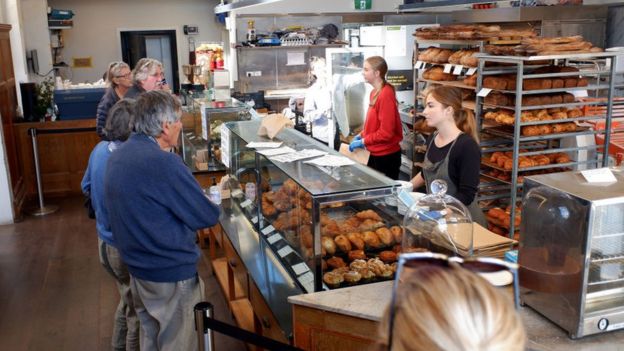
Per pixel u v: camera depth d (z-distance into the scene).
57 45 10.29
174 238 2.46
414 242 2.12
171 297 2.54
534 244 1.72
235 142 3.71
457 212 2.14
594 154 4.58
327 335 1.92
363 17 9.30
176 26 11.37
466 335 0.72
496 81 4.41
